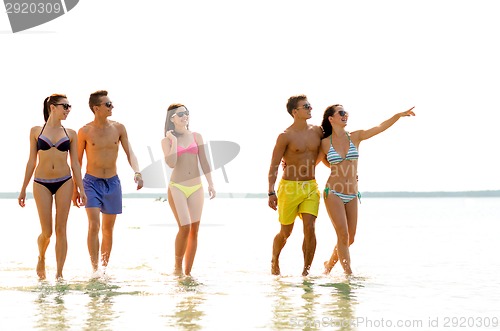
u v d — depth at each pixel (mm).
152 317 9688
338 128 14430
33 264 16844
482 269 16141
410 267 16562
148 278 14109
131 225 39719
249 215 60125
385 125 14492
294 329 8961
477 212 74062
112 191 14828
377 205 133000
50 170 13633
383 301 11273
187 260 14781
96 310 10242
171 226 38438
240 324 9234
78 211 67812
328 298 11539
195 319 9578
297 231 32906
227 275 14781
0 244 24359
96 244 14430
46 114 13797
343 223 14180
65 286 12789
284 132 14508
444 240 26609
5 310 10203
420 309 10562
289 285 13180
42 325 9070
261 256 19562
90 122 14773
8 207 105312
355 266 16797
